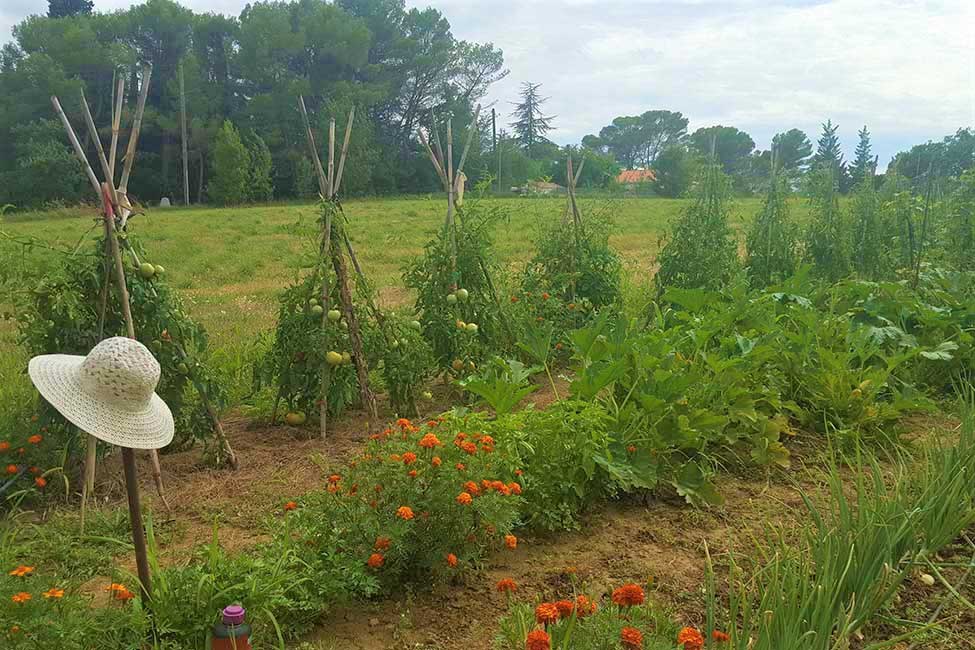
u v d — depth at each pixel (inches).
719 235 369.7
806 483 188.2
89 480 179.8
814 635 109.8
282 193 1975.9
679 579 145.6
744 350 224.2
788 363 232.8
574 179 351.3
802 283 294.4
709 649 106.0
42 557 154.7
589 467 169.0
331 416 245.3
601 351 204.4
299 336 233.3
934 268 357.7
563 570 149.6
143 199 1940.2
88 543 162.2
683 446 187.6
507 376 190.5
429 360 248.5
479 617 134.8
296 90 1888.5
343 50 1920.5
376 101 1977.1
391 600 139.4
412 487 138.4
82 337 185.5
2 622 103.7
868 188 428.8
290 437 231.1
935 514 147.6
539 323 297.0
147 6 2014.0
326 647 126.3
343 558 135.0
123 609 116.0
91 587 146.6
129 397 104.6
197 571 123.1
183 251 748.6
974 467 162.1
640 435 185.6
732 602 112.4
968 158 926.4
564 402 180.4
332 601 134.2
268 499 185.6
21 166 1699.1
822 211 420.8
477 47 2194.9
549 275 341.4
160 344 196.4
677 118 3467.0
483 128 2215.8
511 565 152.3
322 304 233.9
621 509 176.2
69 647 104.7
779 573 133.7
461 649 125.9
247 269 626.8
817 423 218.8
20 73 1859.0
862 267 409.4
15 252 184.4
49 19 1987.0
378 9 2089.1
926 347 247.9
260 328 382.0
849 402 214.8
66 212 1422.2
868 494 173.9
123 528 168.4
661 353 209.6
